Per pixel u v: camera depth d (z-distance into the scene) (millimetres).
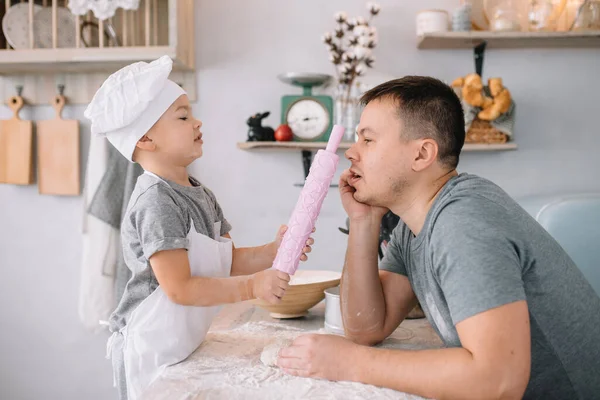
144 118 1135
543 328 925
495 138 2127
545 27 2092
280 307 1274
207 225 1167
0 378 2447
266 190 2322
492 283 804
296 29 2289
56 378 2430
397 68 2266
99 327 2234
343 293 1130
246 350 1046
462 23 2092
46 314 2420
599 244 1758
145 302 1026
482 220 863
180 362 1013
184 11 2178
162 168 1164
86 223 2215
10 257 2418
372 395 819
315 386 853
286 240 1059
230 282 1029
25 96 2354
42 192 2352
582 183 2275
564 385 967
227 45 2305
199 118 2324
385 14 2258
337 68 2215
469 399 791
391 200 1020
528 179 2277
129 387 1007
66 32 2176
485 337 786
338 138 1077
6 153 2342
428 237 935
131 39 2201
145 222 1039
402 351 866
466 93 2051
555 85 2260
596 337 963
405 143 977
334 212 2320
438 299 940
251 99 2307
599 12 2080
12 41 2156
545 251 919
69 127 2330
